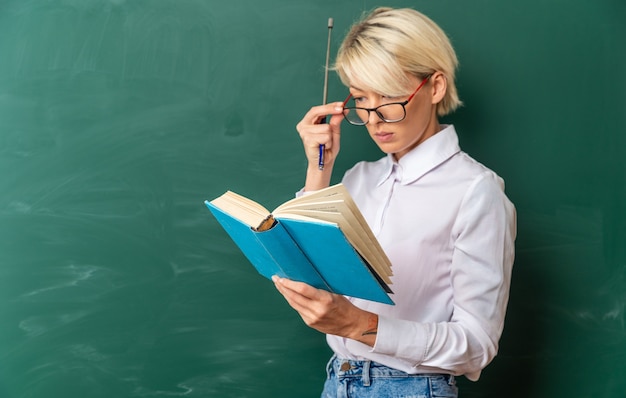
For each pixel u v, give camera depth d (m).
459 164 1.39
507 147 1.70
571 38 1.67
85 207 1.78
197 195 1.77
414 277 1.38
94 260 1.79
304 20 1.72
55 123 1.76
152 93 1.75
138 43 1.74
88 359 1.81
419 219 1.38
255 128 1.75
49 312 1.80
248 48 1.73
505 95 1.69
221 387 1.81
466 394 1.79
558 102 1.68
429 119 1.42
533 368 1.75
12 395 1.82
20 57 1.75
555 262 1.72
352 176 1.55
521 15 1.67
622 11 1.66
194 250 1.78
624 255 1.70
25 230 1.79
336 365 1.44
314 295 1.19
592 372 1.73
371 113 1.34
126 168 1.77
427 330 1.28
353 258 1.06
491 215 1.33
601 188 1.69
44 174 1.77
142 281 1.79
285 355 1.81
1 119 1.77
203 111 1.75
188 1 1.73
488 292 1.32
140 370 1.81
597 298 1.72
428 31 1.34
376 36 1.31
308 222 1.05
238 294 1.80
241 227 1.14
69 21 1.74
